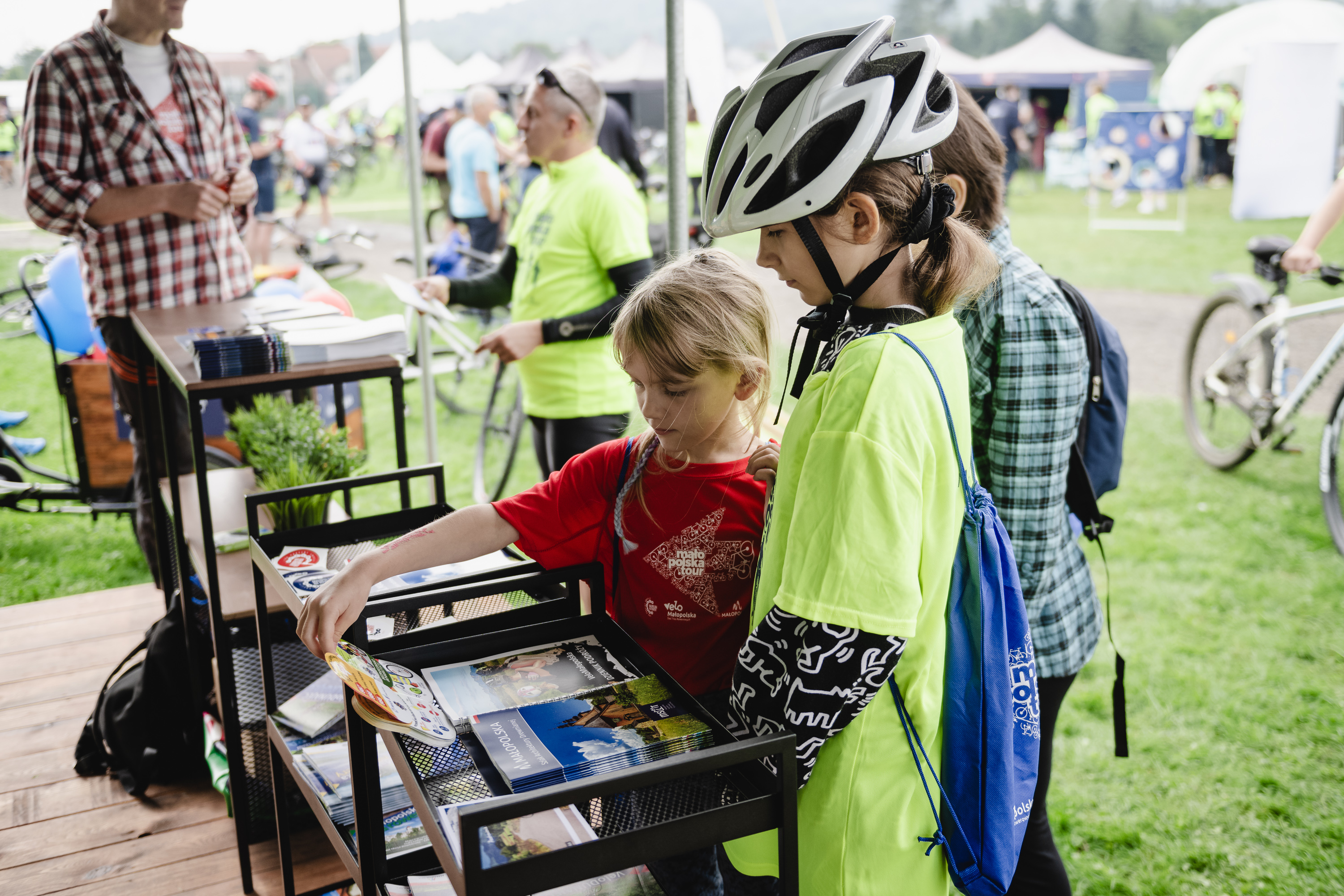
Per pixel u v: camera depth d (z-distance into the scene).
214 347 1.97
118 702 2.38
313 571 1.45
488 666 1.24
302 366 2.05
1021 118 17.30
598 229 2.80
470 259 6.47
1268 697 3.03
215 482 2.61
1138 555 4.02
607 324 2.82
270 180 9.27
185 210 2.82
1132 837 2.40
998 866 1.12
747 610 1.35
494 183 7.56
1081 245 11.05
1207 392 4.85
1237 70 12.86
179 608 2.39
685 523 1.33
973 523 1.11
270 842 2.21
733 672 1.37
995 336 1.56
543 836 0.95
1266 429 4.54
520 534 1.35
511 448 4.48
